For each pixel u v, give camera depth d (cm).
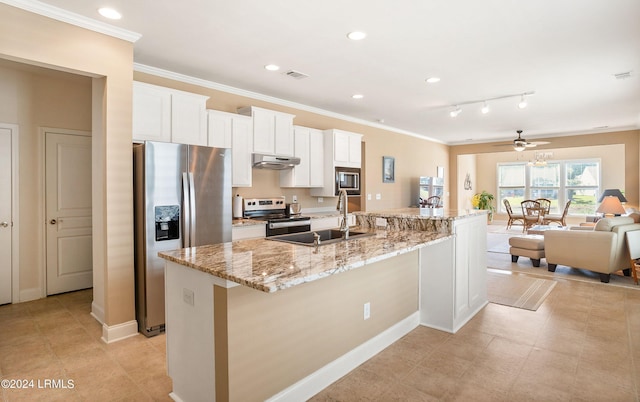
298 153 504
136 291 313
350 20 275
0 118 375
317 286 222
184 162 323
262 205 482
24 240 392
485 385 222
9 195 382
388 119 657
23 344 282
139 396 214
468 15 266
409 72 394
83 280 439
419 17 269
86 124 435
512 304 374
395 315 293
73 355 264
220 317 176
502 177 1154
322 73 399
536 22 276
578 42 314
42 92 402
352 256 203
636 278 450
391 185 750
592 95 488
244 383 181
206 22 278
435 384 224
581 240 476
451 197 984
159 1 246
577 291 419
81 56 269
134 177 312
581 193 1017
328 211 592
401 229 328
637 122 679
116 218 290
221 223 354
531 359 255
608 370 238
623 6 250
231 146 417
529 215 936
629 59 355
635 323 320
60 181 418
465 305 328
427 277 318
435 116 628
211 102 435
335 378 232
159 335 302
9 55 237
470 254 337
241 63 369
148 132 340
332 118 602
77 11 258
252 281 150
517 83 434
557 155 1052
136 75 371
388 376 235
